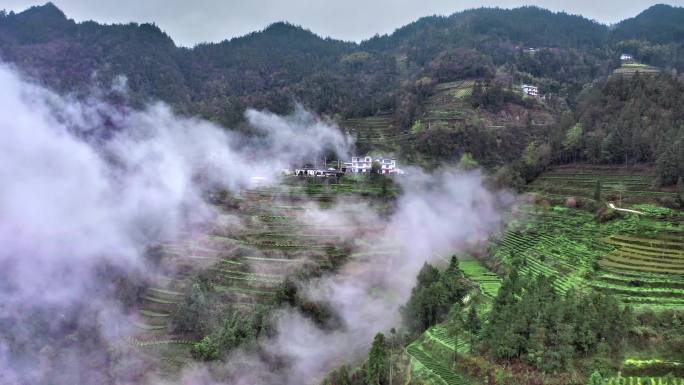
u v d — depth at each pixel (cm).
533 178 13525
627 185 10819
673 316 5875
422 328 7525
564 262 8406
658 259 7706
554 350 5428
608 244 8469
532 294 6138
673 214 8912
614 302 5812
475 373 5759
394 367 6288
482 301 7588
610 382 5091
